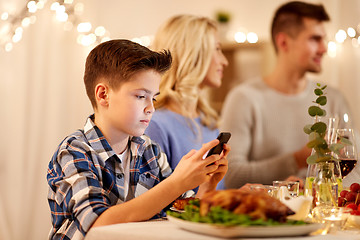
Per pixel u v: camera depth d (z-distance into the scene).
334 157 1.21
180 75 1.86
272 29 3.17
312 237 0.83
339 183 1.22
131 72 1.13
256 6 3.52
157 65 1.17
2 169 3.02
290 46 3.09
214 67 1.97
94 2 3.20
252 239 0.78
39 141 3.08
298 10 3.06
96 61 1.20
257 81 3.16
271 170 2.68
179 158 1.76
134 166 1.29
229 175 2.77
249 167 2.73
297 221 0.86
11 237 2.98
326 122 1.26
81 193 1.06
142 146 1.32
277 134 3.06
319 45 3.09
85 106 3.17
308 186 1.24
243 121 3.02
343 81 3.50
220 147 1.13
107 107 1.19
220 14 3.52
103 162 1.19
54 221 1.15
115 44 1.19
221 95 3.38
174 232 0.85
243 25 3.54
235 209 0.83
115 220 1.01
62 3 2.85
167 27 1.96
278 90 3.11
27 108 3.05
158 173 1.36
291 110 3.09
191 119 1.83
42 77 3.09
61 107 3.12
